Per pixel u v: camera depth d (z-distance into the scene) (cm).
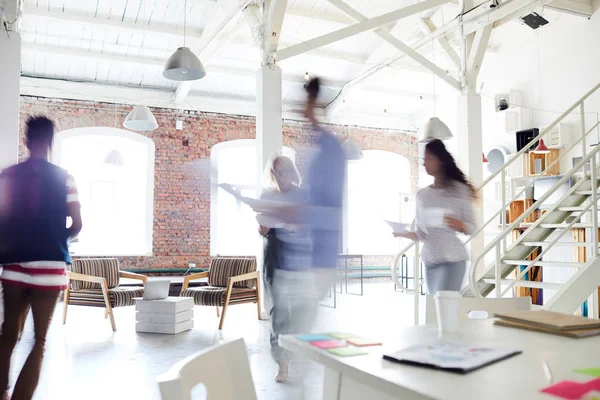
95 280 631
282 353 380
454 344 140
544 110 967
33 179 295
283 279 327
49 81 1023
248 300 684
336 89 1178
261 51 659
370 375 112
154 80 1085
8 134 504
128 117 848
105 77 1056
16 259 287
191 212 1126
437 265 356
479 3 802
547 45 963
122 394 371
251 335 591
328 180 313
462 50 774
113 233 1105
